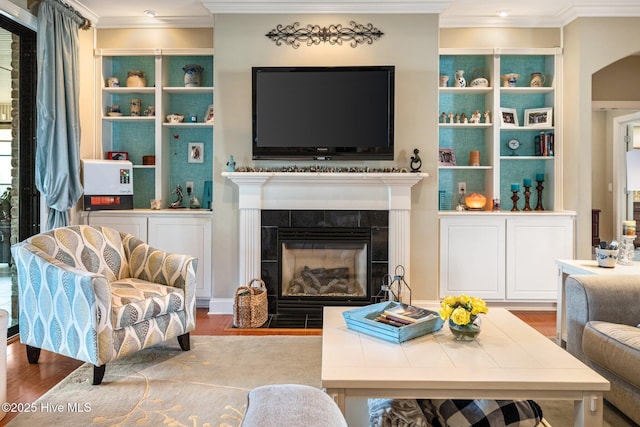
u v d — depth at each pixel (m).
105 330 2.51
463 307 2.07
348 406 1.97
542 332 3.60
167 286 3.05
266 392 1.21
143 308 2.71
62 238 2.94
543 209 4.47
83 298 2.50
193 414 2.22
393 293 3.93
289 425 1.00
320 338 3.42
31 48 3.64
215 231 4.10
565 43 4.31
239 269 4.05
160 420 2.16
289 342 3.32
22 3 3.41
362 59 4.05
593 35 4.07
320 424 1.02
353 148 3.98
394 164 4.06
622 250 3.15
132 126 4.66
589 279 2.55
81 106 4.17
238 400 2.38
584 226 4.09
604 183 6.56
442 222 4.14
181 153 4.67
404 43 4.03
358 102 3.96
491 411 1.80
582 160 4.09
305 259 4.21
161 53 4.35
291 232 4.03
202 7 4.11
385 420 1.69
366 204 4.01
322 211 4.03
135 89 4.39
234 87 4.07
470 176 4.64
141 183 4.67
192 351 3.12
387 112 3.95
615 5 3.99
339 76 3.96
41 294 2.73
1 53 3.41
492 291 4.15
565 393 1.66
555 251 4.14
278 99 3.98
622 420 2.21
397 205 3.96
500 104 4.60
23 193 3.62
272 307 4.05
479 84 4.38
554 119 4.40
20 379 2.65
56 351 2.68
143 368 2.80
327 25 4.04
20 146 3.59
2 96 3.43
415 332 2.11
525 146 4.63
